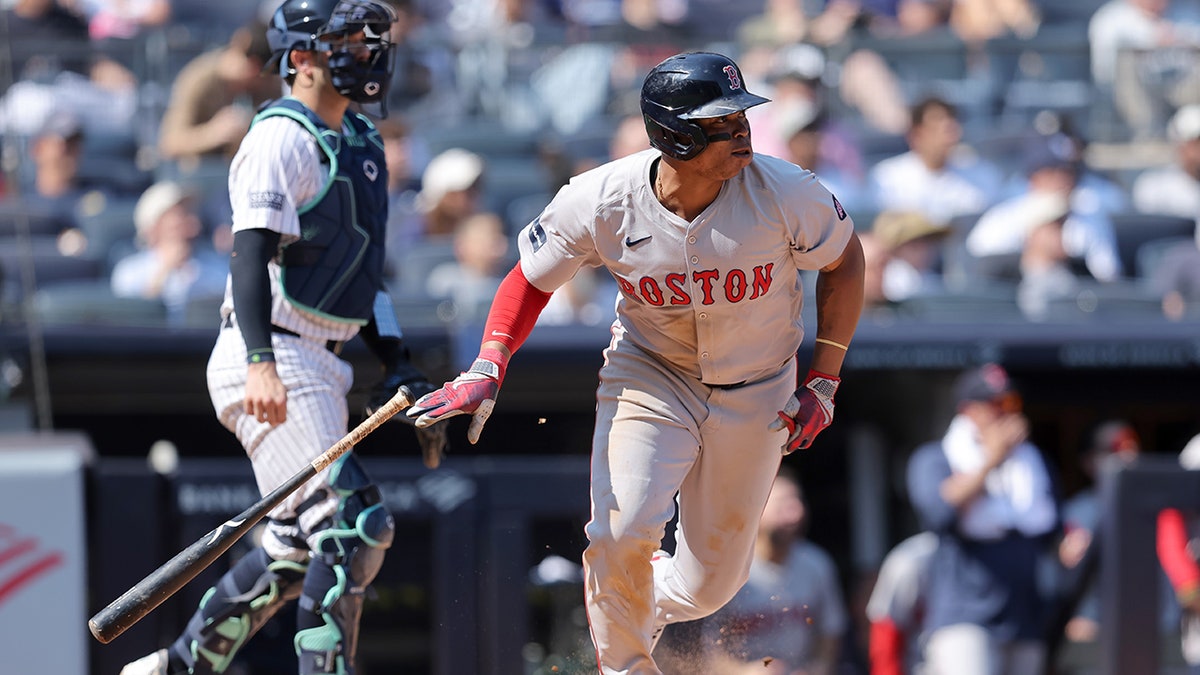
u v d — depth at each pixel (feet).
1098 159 126.11
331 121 48.49
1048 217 104.32
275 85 109.81
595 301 95.66
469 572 75.15
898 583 86.69
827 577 85.40
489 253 96.99
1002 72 128.47
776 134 111.65
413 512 75.36
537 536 76.07
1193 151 117.70
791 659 83.05
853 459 104.73
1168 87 127.65
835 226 43.06
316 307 47.62
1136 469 82.84
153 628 70.59
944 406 97.04
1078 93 128.98
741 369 44.68
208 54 115.65
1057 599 86.63
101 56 116.88
